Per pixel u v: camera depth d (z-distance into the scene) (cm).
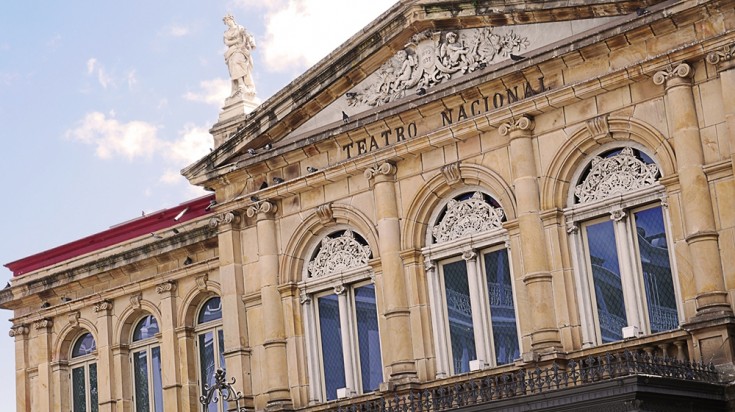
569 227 3556
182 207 4631
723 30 3309
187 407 4472
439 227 3794
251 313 4097
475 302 3697
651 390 2962
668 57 3369
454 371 3738
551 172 3572
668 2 3428
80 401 4825
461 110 3738
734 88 3278
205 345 4541
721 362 3198
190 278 4541
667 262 3425
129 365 4712
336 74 3975
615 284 3500
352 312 3956
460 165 3728
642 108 3444
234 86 4369
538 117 3616
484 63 3734
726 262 3266
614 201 3491
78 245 4891
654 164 3450
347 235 3972
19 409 4906
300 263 4041
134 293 4688
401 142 3797
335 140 3950
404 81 3884
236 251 4147
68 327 4841
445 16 3772
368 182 3903
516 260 3609
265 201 4075
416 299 3769
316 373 3975
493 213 3694
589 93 3509
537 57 3569
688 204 3312
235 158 4188
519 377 3238
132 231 4769
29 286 4909
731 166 3278
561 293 3516
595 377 3120
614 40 3456
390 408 3397
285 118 4081
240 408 3991
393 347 3747
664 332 3328
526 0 3641
